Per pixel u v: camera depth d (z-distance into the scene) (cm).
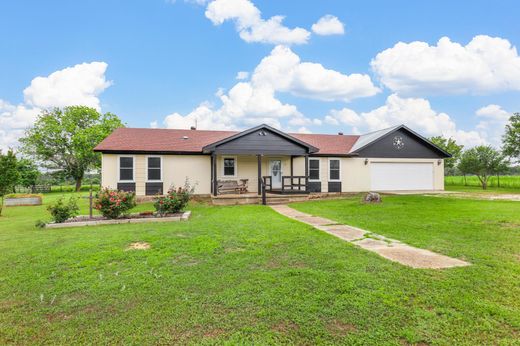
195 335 258
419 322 270
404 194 1698
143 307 309
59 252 508
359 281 362
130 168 1496
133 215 917
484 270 396
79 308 311
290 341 247
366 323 271
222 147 1460
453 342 241
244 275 392
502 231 639
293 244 550
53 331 270
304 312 292
